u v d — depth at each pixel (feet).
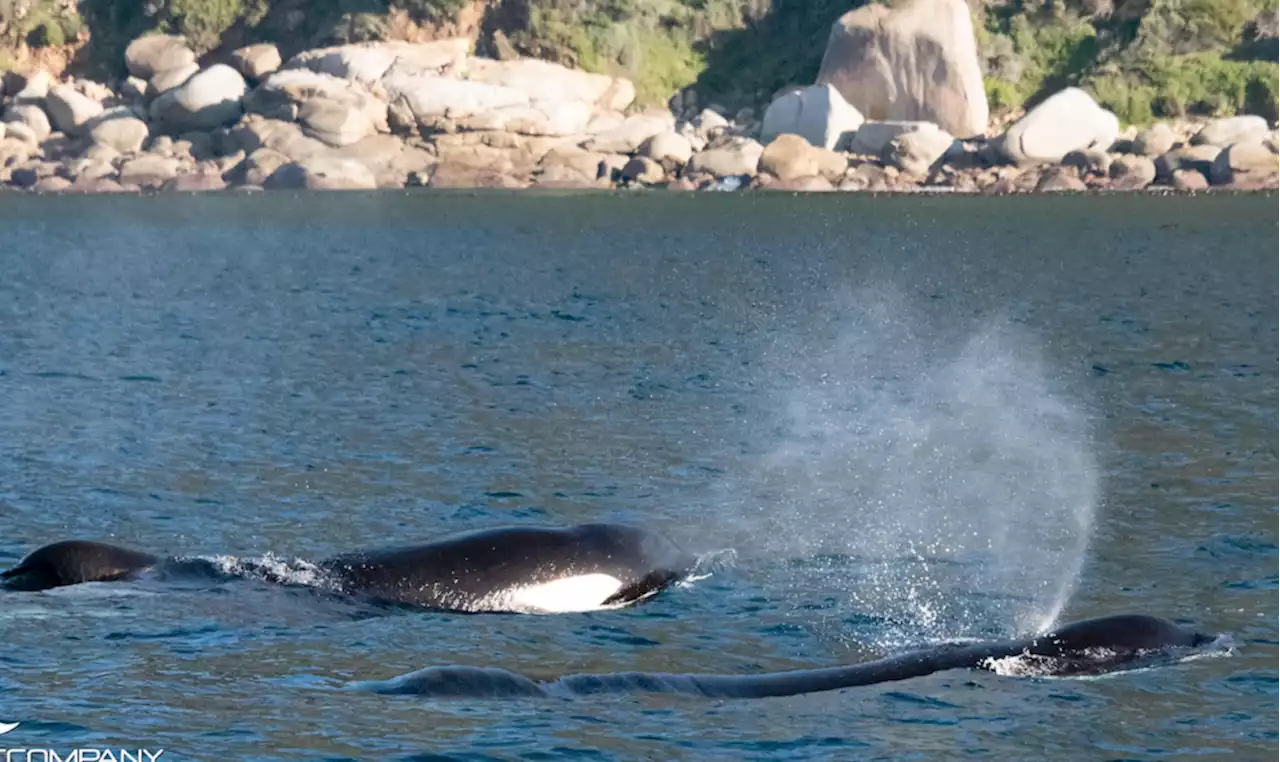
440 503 233.14
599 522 198.18
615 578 182.60
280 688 150.30
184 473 248.52
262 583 178.70
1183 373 359.66
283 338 410.52
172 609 171.53
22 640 161.99
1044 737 140.36
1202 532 216.13
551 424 294.66
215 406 306.96
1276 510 227.61
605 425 294.87
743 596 185.47
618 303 499.92
